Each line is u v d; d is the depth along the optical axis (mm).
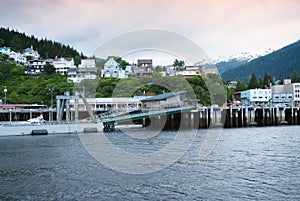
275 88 173750
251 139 67312
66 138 74688
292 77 196250
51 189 30844
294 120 118375
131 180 33312
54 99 134000
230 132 85438
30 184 32719
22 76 165500
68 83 140375
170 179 33469
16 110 114188
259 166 38906
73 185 31953
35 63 190375
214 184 31391
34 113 124188
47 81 148875
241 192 28891
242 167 38469
